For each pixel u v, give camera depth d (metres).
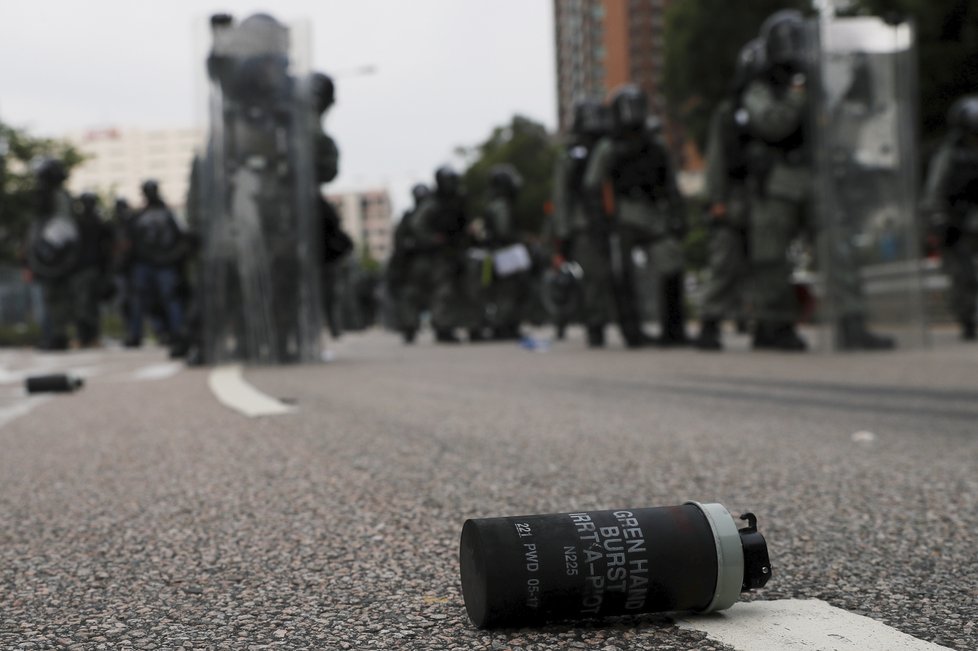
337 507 2.91
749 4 38.44
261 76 10.86
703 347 12.48
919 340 11.71
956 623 1.75
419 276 20.53
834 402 5.89
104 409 6.27
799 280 16.94
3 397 7.68
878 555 2.25
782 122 11.28
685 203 13.99
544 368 9.72
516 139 60.50
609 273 14.02
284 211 10.98
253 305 10.94
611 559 1.62
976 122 14.03
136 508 3.02
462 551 1.67
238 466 3.74
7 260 43.09
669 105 41.69
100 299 25.16
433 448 4.07
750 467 3.52
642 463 3.63
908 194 11.59
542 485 3.21
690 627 1.70
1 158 41.56
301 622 1.83
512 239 20.47
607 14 123.94
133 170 196.25
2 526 2.84
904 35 11.40
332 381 8.10
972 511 2.71
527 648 1.62
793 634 1.67
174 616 1.90
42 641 1.77
